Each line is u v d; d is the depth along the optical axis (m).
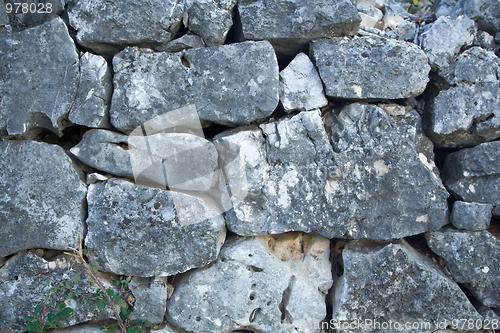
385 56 2.10
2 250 2.00
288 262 2.26
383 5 2.56
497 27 2.21
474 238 2.21
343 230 2.15
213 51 2.03
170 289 2.19
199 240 2.07
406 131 2.15
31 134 2.12
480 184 2.22
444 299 2.21
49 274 2.04
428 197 2.16
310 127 2.09
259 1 2.05
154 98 2.01
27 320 1.92
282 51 2.23
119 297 1.93
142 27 1.99
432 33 2.18
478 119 2.16
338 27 2.08
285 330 2.19
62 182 2.03
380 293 2.20
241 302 2.15
